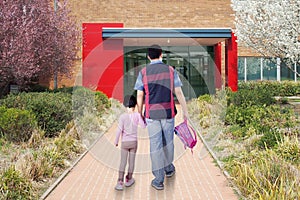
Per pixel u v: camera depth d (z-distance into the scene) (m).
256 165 6.65
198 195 6.16
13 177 5.98
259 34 17.09
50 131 10.64
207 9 22.66
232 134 10.49
